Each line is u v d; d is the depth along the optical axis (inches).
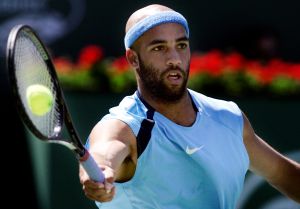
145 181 497.4
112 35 1195.3
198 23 1214.9
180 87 507.5
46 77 442.0
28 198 1008.9
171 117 511.5
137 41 511.2
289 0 1229.7
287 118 1001.5
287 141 999.0
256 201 984.9
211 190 510.9
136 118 500.7
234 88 1020.5
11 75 390.6
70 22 1183.6
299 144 999.6
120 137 485.7
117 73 1008.9
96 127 497.0
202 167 506.0
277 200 986.1
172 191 501.4
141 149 492.7
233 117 534.9
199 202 510.0
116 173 467.5
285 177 576.4
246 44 1204.5
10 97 1048.8
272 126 1000.9
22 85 406.9
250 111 1003.3
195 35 1216.2
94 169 425.1
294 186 580.7
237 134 532.4
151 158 495.5
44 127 422.6
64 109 444.5
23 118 397.1
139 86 518.6
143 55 509.7
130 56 521.7
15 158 1016.2
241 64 1055.0
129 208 505.4
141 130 495.2
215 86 1021.8
